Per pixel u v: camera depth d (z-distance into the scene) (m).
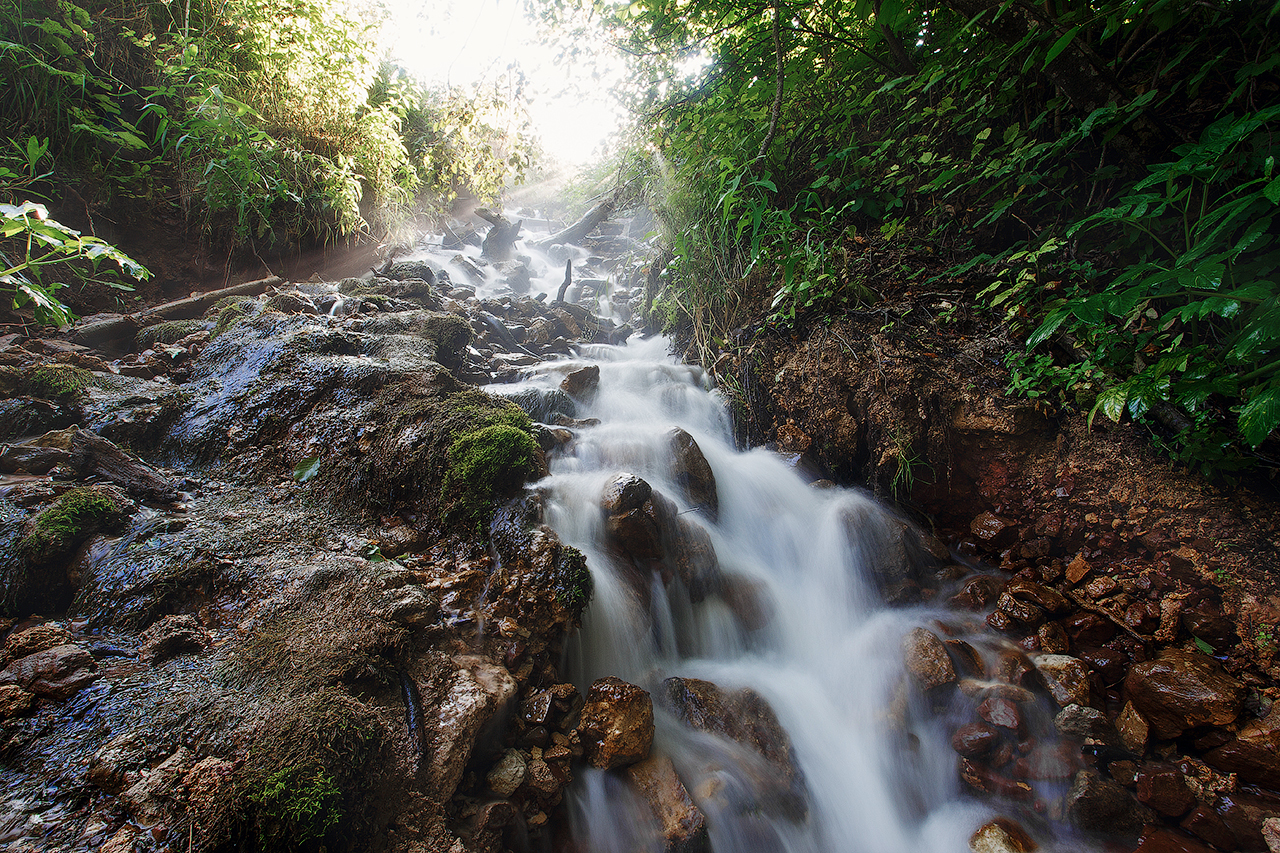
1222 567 2.87
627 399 4.64
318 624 2.02
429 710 1.90
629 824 2.08
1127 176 3.67
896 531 3.60
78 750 1.52
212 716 1.63
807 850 2.32
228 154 5.32
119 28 5.34
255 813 1.40
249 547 2.38
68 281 4.53
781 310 4.61
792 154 5.36
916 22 4.70
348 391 3.29
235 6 5.66
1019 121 4.31
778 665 3.11
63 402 3.10
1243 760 2.33
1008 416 3.54
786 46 5.37
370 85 6.91
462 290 6.02
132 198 5.14
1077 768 2.47
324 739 1.58
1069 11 3.37
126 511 2.43
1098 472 3.32
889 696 2.82
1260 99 3.26
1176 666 2.60
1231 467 2.84
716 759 2.37
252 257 5.89
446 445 2.88
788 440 4.34
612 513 2.86
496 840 1.79
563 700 2.23
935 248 4.55
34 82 4.60
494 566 2.56
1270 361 2.58
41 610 2.12
